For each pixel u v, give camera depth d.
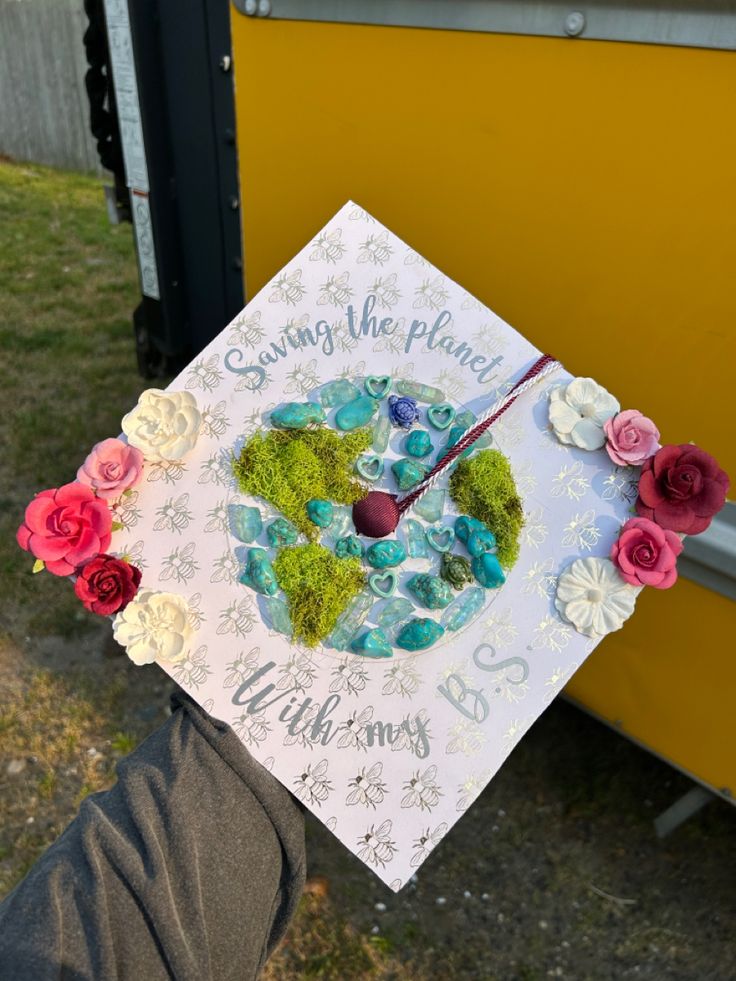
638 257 0.48
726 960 0.63
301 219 0.66
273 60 0.62
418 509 0.37
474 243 0.55
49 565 0.36
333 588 0.36
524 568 0.37
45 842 0.69
